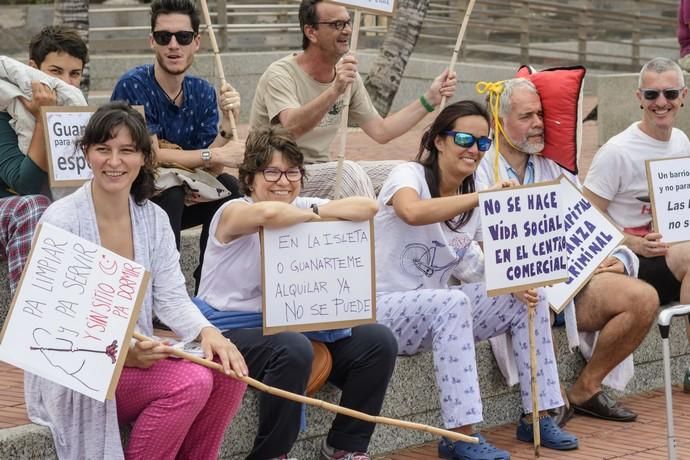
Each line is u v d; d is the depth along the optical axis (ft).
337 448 18.66
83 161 20.20
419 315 19.75
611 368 22.85
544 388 20.94
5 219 19.99
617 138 24.72
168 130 22.34
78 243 15.37
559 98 21.79
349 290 18.28
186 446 17.07
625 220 24.81
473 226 20.80
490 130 22.08
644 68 24.59
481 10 62.18
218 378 16.65
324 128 24.47
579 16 63.82
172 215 21.16
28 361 14.96
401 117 24.77
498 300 20.84
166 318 16.88
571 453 20.71
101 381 15.25
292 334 17.69
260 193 18.52
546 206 20.22
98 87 51.49
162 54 21.89
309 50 23.85
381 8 22.36
